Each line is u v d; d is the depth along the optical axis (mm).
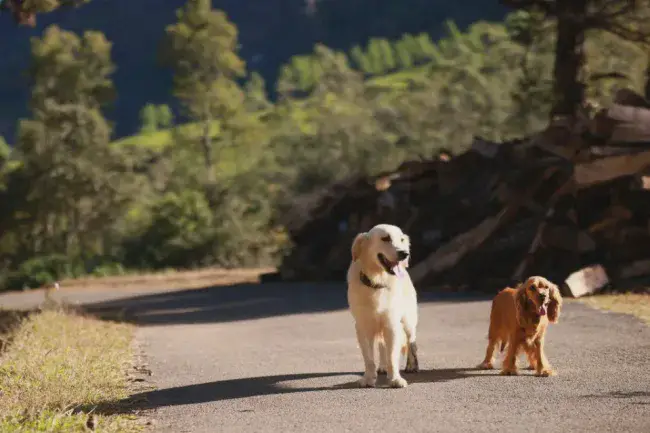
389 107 78562
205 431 7098
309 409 7809
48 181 63281
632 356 10180
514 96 46750
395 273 8555
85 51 69188
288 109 88812
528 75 46906
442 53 188250
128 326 17672
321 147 68375
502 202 24750
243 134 69000
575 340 11938
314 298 23641
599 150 21797
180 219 51375
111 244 63188
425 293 22891
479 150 27703
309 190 61969
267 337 15000
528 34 39906
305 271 32250
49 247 63969
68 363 10523
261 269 43750
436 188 29359
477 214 26969
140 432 7176
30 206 63344
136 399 8781
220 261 50500
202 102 68188
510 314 9250
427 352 11695
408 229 28359
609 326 13312
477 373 9531
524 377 9031
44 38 67625
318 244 33281
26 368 9953
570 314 15266
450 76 90875
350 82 105938
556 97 29547
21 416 7547
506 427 6641
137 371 10906
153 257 50438
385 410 7566
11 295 35312
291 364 11062
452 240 25047
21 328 14648
